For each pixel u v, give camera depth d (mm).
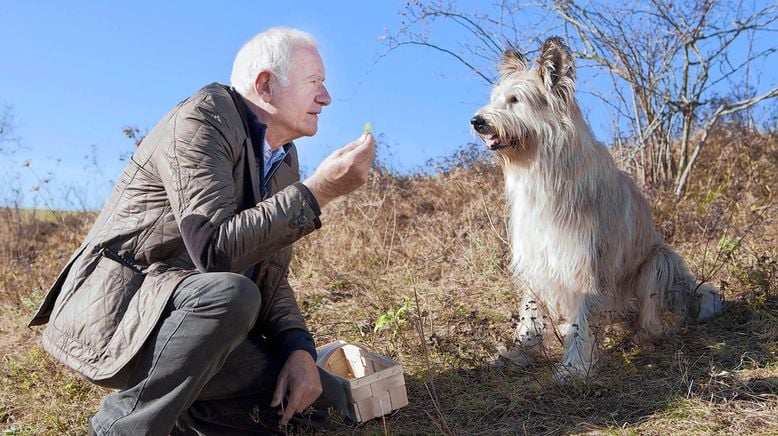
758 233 5230
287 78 2752
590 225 3588
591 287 3590
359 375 3449
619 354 3551
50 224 8891
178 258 2627
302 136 2896
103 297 2535
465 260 5508
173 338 2447
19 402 3758
